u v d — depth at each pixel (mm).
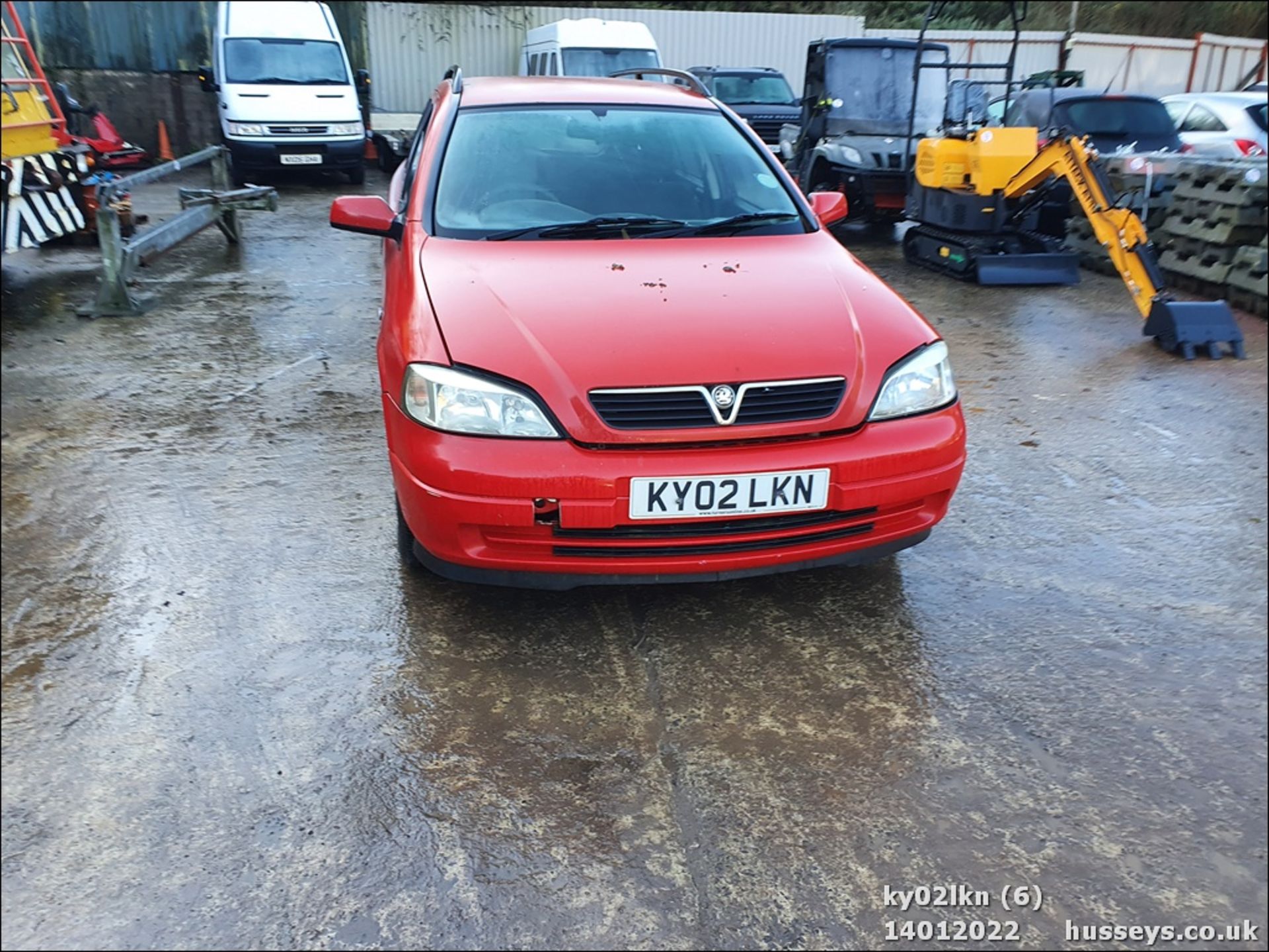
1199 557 3434
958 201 8234
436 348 2691
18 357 5609
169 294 7242
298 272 8141
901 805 2254
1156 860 2111
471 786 2283
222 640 2822
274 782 2275
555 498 2492
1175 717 2568
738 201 3768
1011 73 8586
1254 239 7293
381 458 4164
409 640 2854
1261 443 4539
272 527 3520
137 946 1855
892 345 2826
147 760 2332
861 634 2938
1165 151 9266
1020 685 2697
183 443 4305
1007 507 3814
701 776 2336
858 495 2629
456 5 16828
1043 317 6969
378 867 2051
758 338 2738
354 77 15336
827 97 10711
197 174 15391
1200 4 24312
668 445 2537
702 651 2848
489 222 3506
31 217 7281
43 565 3227
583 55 13625
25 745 2371
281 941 1876
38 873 2008
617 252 3297
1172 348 5953
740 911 1963
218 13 13930
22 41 7637
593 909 1960
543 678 2695
